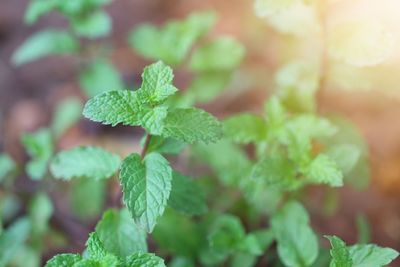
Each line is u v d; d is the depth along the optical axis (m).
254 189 0.51
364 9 0.58
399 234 0.59
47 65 0.72
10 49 0.74
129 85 0.68
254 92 0.67
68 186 0.59
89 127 0.65
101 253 0.43
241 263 0.50
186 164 0.59
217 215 0.53
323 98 0.57
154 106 0.44
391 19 0.57
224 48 0.59
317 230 0.59
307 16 0.54
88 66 0.61
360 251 0.44
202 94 0.59
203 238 0.52
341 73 0.55
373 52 0.50
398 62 0.55
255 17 0.68
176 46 0.58
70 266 0.43
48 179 0.57
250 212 0.55
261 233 0.50
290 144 0.48
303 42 0.62
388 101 0.63
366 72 0.55
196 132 0.44
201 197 0.47
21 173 0.62
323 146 0.54
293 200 0.50
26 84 0.72
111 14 0.75
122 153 0.64
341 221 0.59
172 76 0.44
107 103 0.44
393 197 0.61
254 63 0.69
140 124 0.43
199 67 0.59
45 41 0.59
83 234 0.58
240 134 0.50
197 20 0.59
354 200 0.60
